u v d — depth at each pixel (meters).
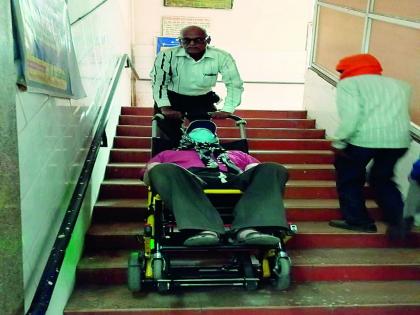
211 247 2.63
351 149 3.40
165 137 3.69
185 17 7.55
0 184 1.63
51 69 2.29
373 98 3.29
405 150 3.32
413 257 3.43
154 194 2.76
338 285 3.21
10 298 1.73
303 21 7.75
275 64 7.84
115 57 5.48
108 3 4.88
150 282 2.82
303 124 5.62
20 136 1.94
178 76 3.62
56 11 2.44
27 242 2.06
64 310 2.77
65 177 2.82
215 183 2.71
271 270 2.85
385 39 4.26
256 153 4.74
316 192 4.26
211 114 3.42
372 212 3.96
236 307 2.85
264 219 2.55
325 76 5.43
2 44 1.63
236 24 7.67
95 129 3.84
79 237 3.29
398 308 2.93
